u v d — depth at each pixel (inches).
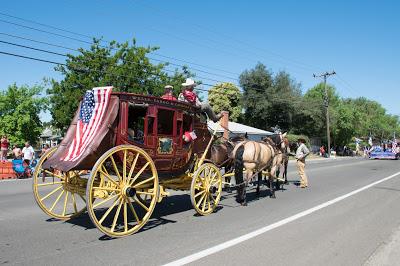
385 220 345.4
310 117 2198.6
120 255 236.2
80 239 270.8
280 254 242.5
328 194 505.0
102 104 289.7
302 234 291.7
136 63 1343.5
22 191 523.5
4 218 337.4
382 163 1337.4
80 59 1325.0
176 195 465.4
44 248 249.4
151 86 1401.3
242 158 409.1
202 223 323.6
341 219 347.3
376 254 246.2
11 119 1520.7
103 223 317.7
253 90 2214.6
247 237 279.9
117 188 279.3
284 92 2194.9
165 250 247.0
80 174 329.4
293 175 792.9
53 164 282.7
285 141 568.1
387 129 4694.9
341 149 2615.7
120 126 289.6
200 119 369.7
